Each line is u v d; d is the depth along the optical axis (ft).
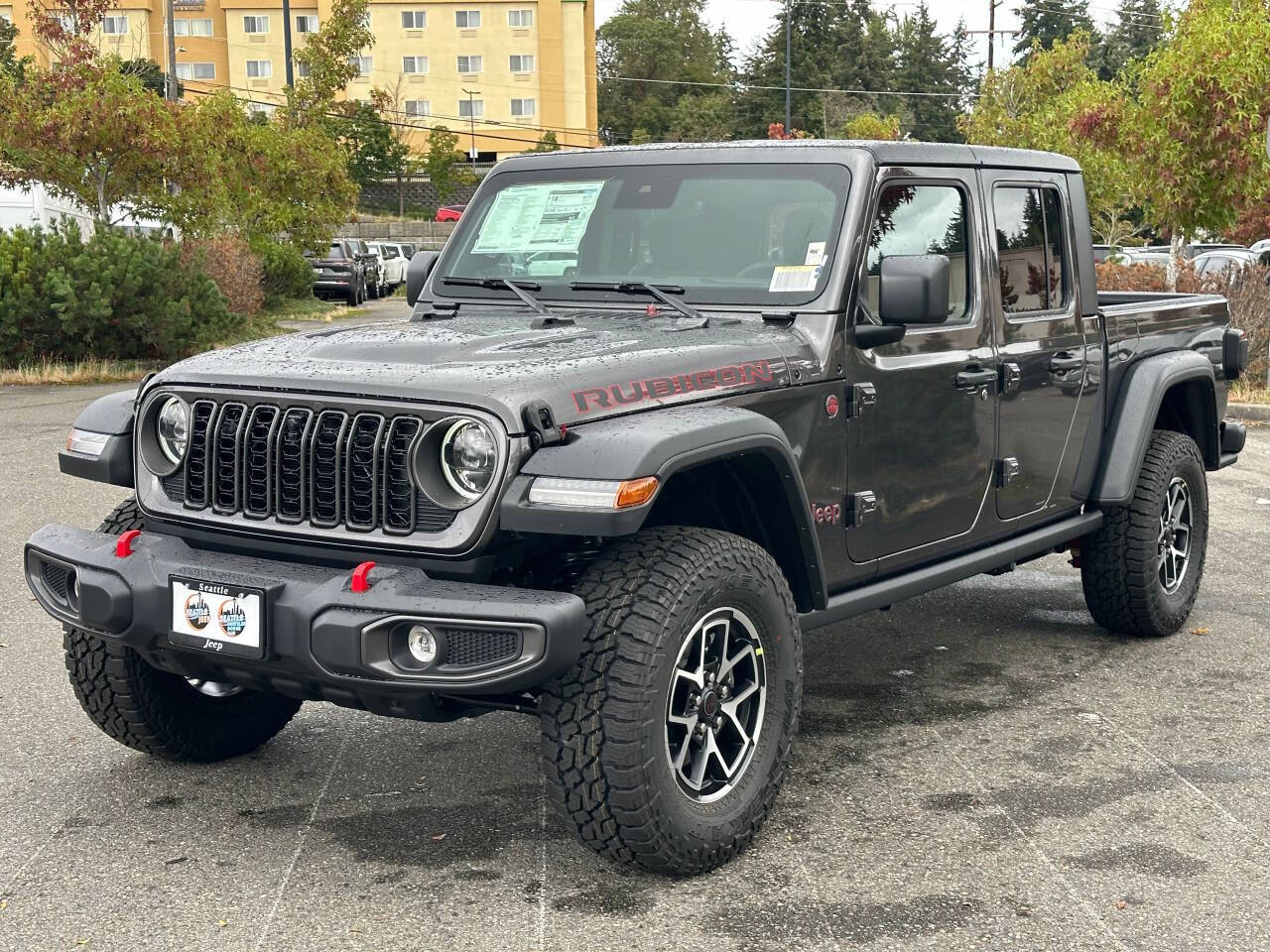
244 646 11.66
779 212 14.85
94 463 13.58
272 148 95.04
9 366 55.88
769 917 11.49
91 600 12.50
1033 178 17.60
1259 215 49.85
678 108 310.45
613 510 10.88
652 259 15.34
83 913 11.63
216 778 14.83
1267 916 11.51
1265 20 47.62
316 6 268.62
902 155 15.33
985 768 15.03
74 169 68.18
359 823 13.60
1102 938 11.12
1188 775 14.78
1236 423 22.27
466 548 11.32
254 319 84.02
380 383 11.71
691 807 12.07
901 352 15.12
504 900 11.85
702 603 11.91
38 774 14.92
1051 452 17.84
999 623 21.13
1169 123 48.44
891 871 12.41
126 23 265.13
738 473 13.20
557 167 16.52
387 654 11.17
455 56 267.80
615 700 11.41
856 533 14.73
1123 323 19.43
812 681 18.22
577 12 269.03
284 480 12.15
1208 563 24.75
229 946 11.03
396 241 171.32
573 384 11.72
